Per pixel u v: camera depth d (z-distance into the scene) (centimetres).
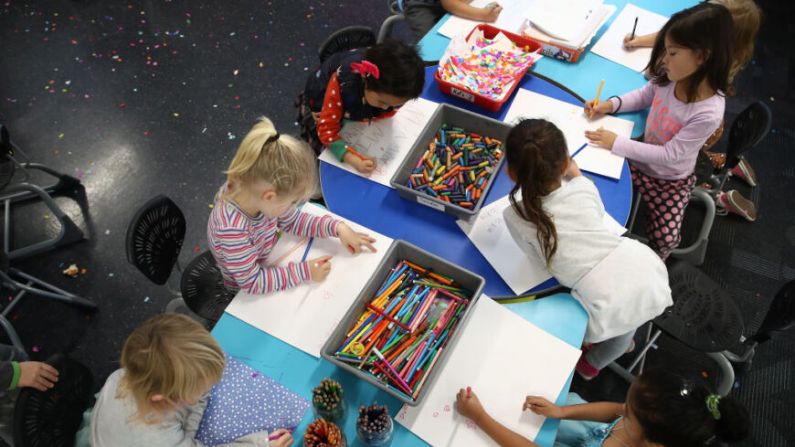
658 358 219
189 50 331
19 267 249
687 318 179
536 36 204
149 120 300
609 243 144
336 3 354
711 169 221
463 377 129
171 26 344
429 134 174
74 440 147
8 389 151
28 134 295
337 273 149
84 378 153
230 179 134
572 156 175
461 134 180
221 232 140
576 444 155
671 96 180
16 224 263
